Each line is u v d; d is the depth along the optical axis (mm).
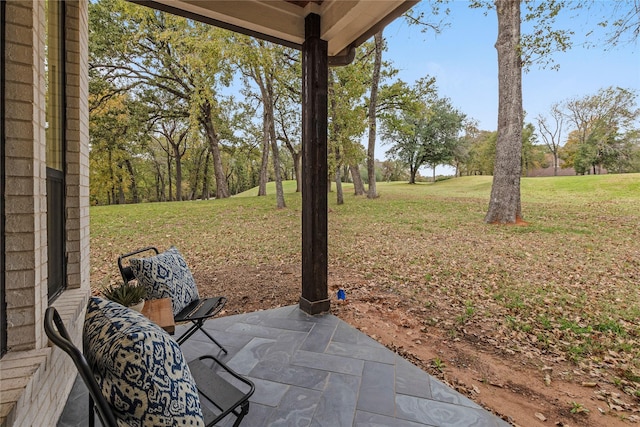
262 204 13281
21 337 1353
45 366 1350
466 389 2158
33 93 1359
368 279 4703
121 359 808
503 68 8664
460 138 25828
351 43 3107
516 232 7672
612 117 20062
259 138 17609
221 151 19797
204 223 9445
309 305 3045
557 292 4109
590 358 2600
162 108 16609
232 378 2039
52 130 2051
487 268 5164
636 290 4113
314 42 2889
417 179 34250
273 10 2795
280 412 1727
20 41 1329
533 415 1907
